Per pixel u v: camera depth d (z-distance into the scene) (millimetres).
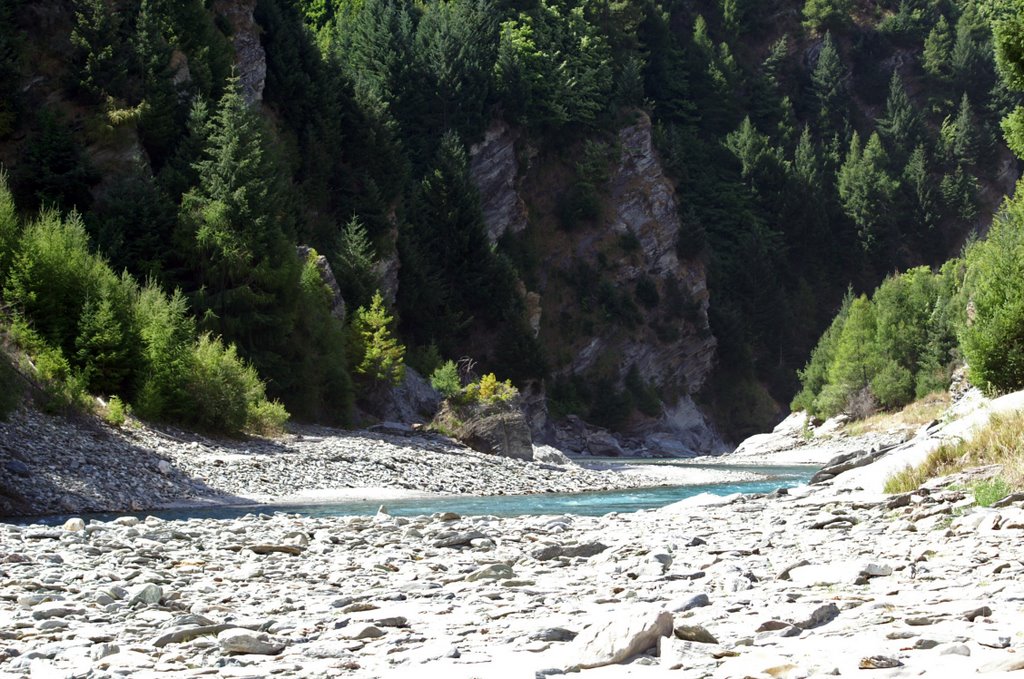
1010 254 28562
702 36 168375
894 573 9289
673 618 6414
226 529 17453
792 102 183875
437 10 130000
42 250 37688
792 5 192625
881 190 158000
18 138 53844
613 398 117688
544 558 12695
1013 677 4852
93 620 8273
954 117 184250
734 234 145500
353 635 7266
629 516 20375
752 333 139250
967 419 20016
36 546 14438
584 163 128875
